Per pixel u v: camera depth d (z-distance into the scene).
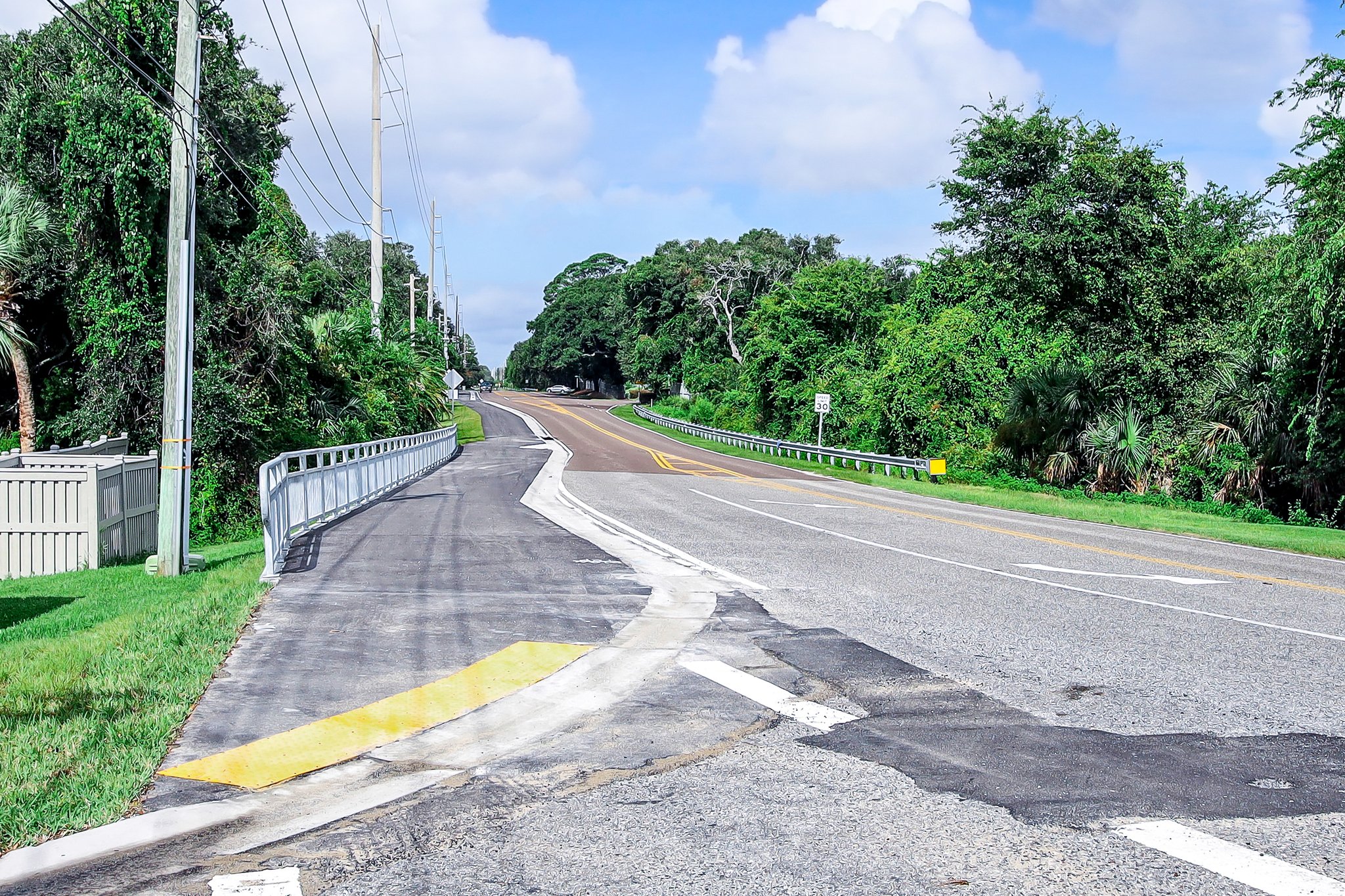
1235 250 37.12
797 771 5.59
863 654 8.38
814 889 4.15
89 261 24.70
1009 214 42.62
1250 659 8.42
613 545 15.07
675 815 4.96
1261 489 29.16
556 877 4.28
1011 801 5.14
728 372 90.19
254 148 29.23
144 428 25.58
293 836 4.72
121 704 6.48
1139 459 32.59
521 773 5.57
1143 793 5.26
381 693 7.02
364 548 14.07
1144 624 9.93
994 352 43.03
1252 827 4.81
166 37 24.64
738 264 97.19
